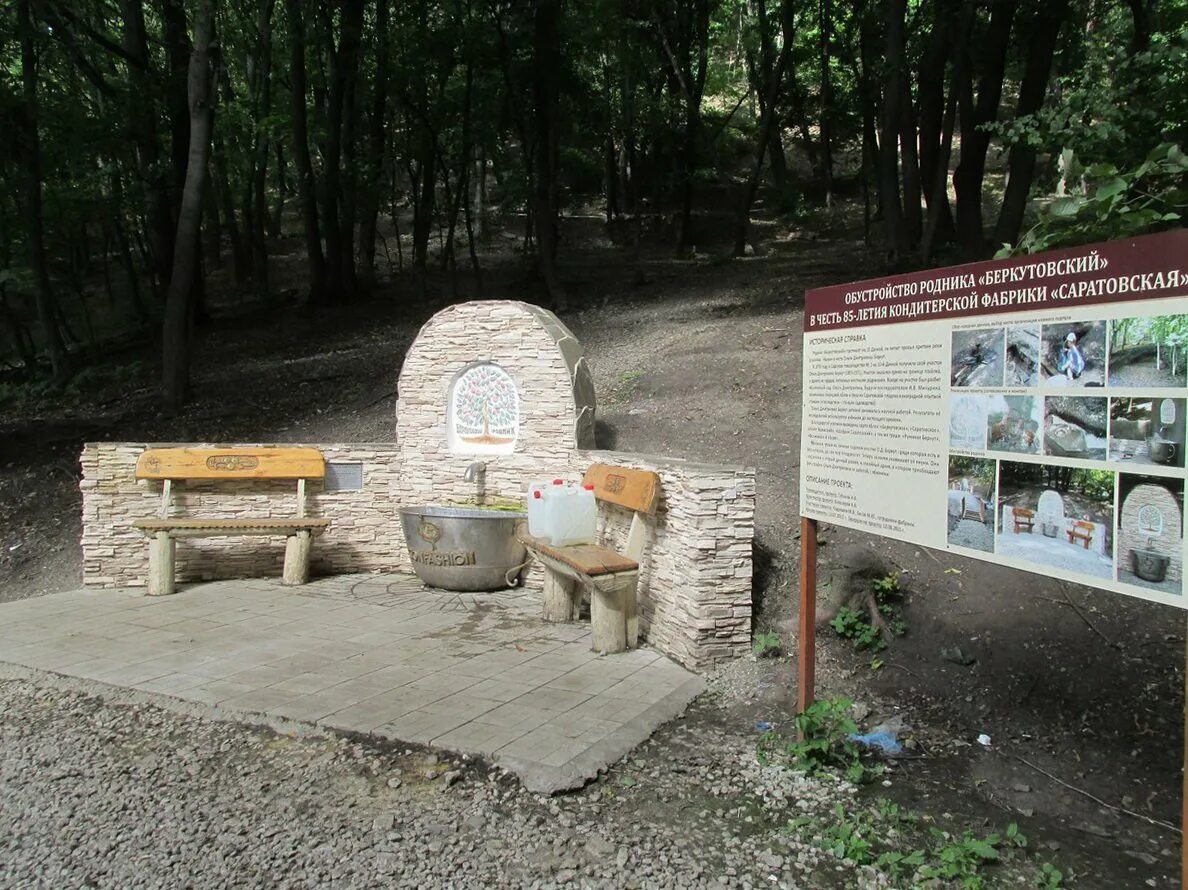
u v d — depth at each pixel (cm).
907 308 345
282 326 1741
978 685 478
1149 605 507
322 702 467
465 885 307
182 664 538
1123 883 313
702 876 312
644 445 854
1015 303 299
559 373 712
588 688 488
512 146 2770
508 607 670
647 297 1703
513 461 730
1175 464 248
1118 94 555
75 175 1587
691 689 488
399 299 1903
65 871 321
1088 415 274
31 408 1277
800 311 1268
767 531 650
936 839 338
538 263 1975
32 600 705
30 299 1967
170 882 311
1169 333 249
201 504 766
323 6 1747
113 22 1844
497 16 1727
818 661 516
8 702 488
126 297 2183
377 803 364
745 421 866
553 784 370
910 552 600
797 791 375
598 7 1833
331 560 783
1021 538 298
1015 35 1630
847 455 377
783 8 2088
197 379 1359
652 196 2761
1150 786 384
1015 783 391
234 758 410
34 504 916
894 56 1523
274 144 2628
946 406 327
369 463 782
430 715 447
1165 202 388
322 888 306
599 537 653
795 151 3216
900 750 423
